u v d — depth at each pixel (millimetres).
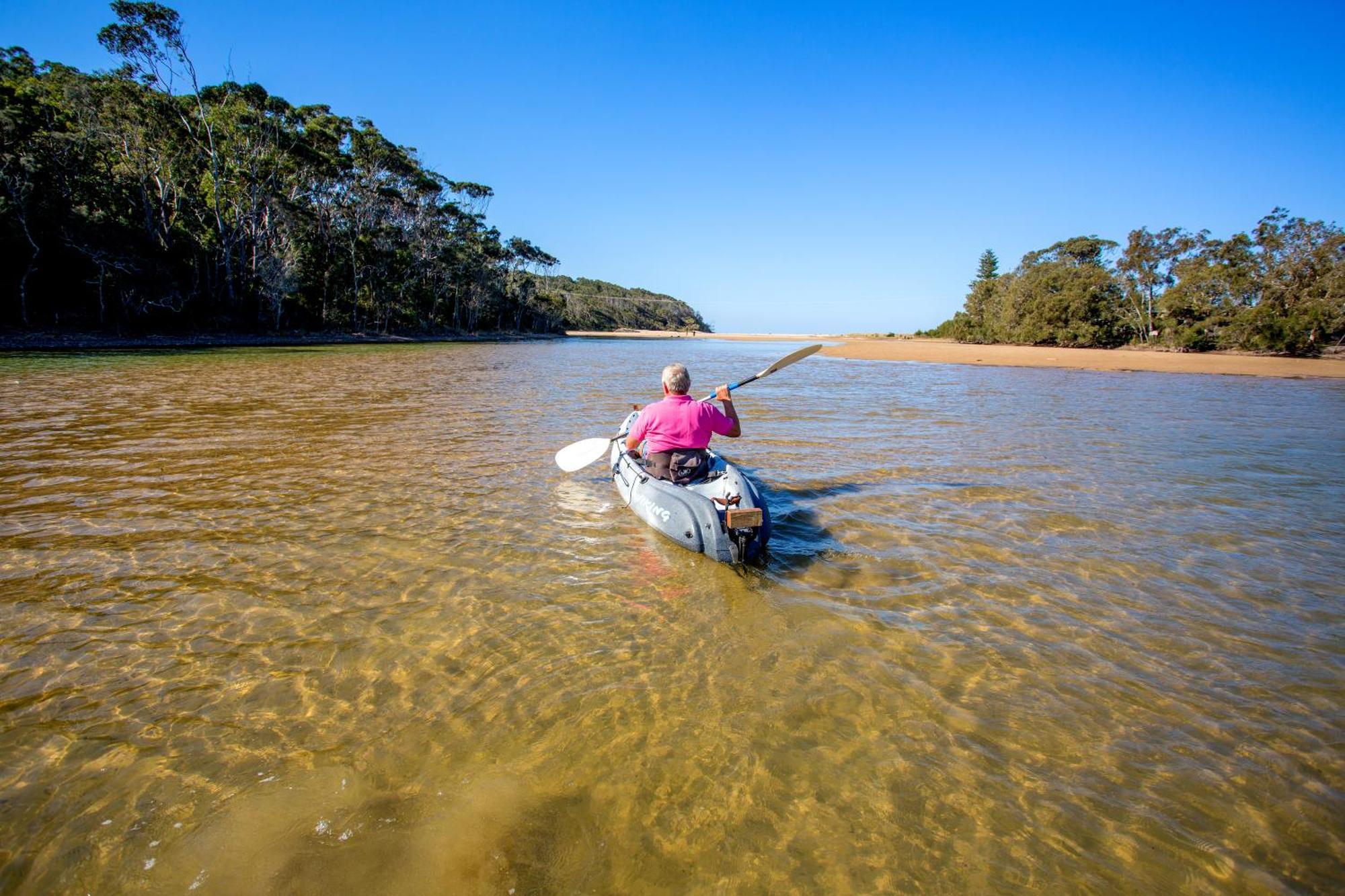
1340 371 25047
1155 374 23062
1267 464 7461
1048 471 6949
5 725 2516
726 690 2832
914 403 13125
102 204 31484
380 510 5246
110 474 6176
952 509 5527
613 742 2480
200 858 1915
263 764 2334
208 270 36438
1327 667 3109
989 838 2055
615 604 3637
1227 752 2482
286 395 12570
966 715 2693
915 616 3562
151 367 18297
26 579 3799
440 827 2049
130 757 2357
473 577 3975
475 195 65875
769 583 3957
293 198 42281
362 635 3250
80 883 1827
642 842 2021
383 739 2479
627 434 6152
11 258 27672
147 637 3189
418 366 22156
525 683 2859
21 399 11016
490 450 7582
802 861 1957
